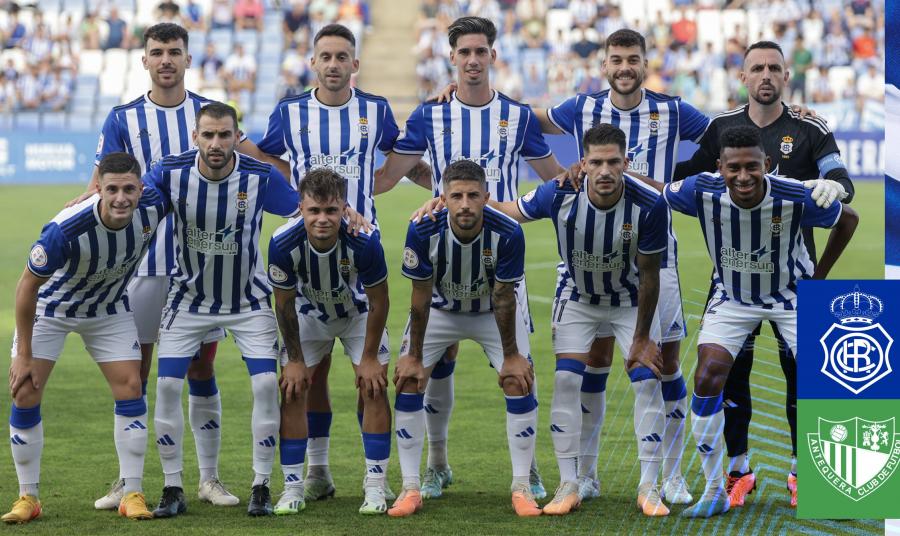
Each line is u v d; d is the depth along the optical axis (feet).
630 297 39.11
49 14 195.52
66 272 37.14
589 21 190.80
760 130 41.45
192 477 43.52
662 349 40.63
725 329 38.50
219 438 40.78
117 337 38.58
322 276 37.76
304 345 39.73
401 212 136.46
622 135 36.27
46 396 57.11
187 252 38.70
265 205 39.42
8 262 101.30
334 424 51.78
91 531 35.68
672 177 43.88
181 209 38.22
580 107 43.88
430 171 47.39
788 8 190.70
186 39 43.68
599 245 37.76
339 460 45.85
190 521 37.01
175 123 43.68
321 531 35.65
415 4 210.59
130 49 191.62
